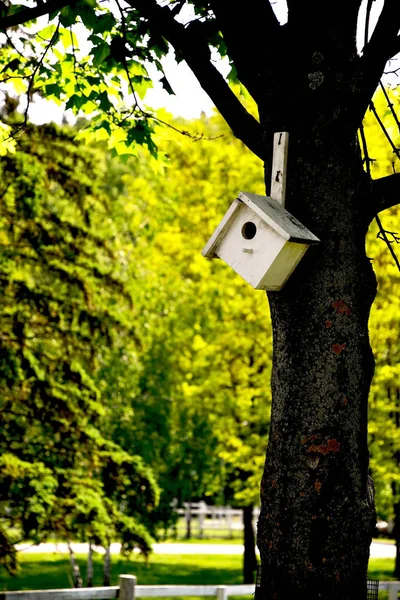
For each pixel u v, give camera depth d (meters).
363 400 3.78
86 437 12.30
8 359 12.09
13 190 12.73
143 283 16.48
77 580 15.38
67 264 12.77
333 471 3.66
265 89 4.09
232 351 15.62
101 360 15.80
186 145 16.73
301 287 3.86
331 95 3.91
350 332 3.77
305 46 3.97
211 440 17.11
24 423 12.40
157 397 16.62
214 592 9.38
